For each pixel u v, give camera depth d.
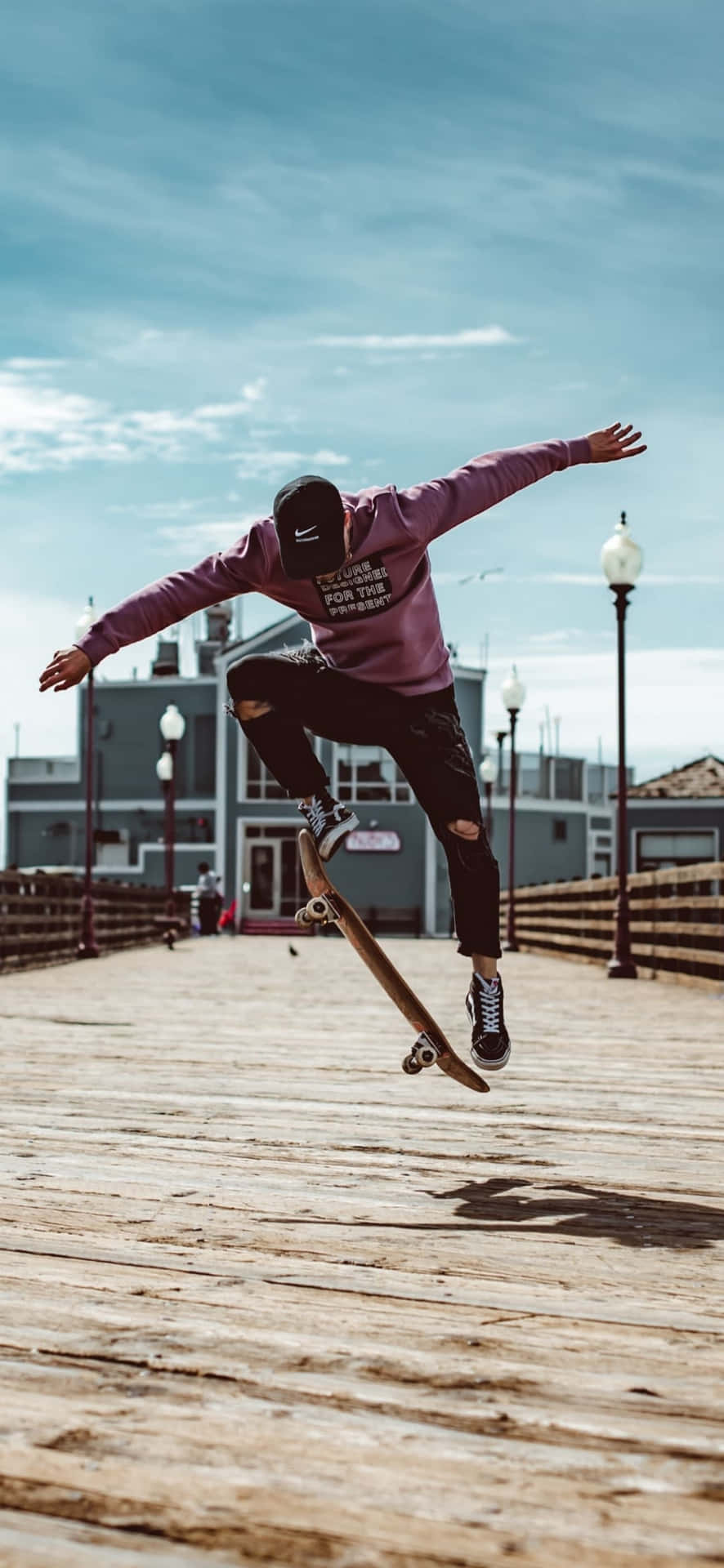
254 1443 2.00
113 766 51.97
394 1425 2.08
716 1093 6.05
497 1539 1.72
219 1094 5.89
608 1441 2.02
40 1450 1.97
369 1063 7.06
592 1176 4.06
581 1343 2.48
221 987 13.59
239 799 46.88
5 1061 7.15
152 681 51.59
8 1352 2.40
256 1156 4.34
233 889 46.72
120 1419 2.09
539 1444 2.01
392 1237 3.26
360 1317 2.62
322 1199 3.70
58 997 12.15
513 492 3.70
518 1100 5.77
